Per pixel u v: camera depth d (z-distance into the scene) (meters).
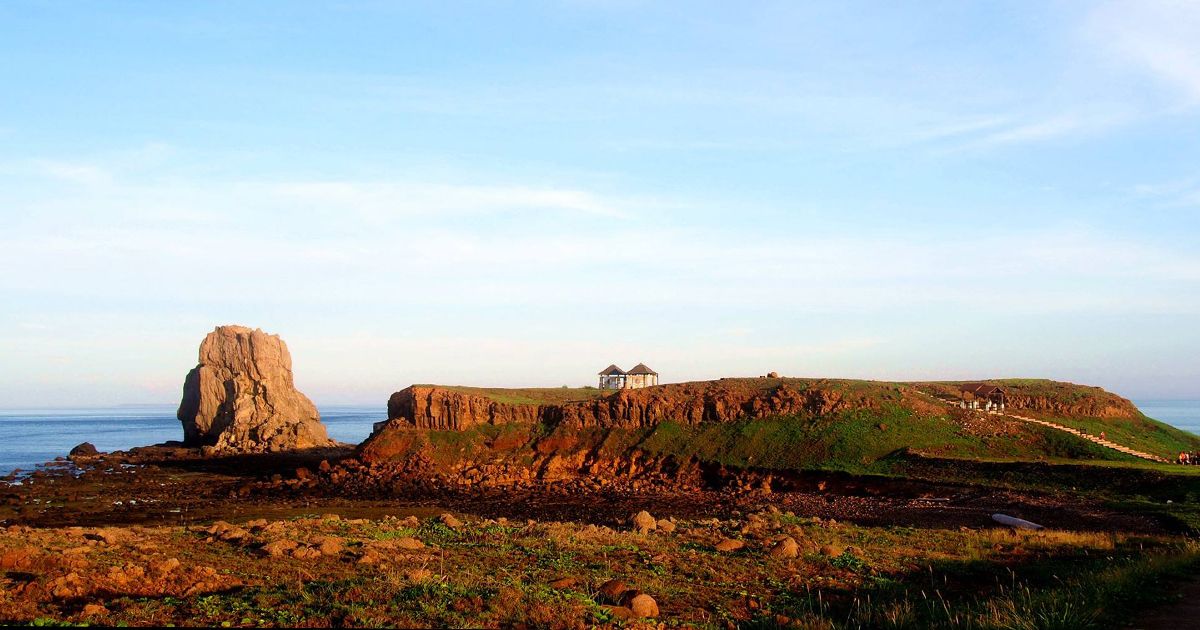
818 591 27.75
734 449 95.75
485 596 22.75
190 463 123.81
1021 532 44.66
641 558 33.16
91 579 23.50
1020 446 85.94
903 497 73.12
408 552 32.62
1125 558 33.06
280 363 155.75
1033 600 22.84
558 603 22.69
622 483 91.81
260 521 41.53
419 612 20.66
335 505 79.25
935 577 31.00
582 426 108.44
